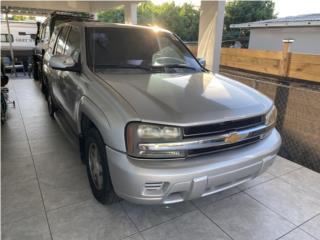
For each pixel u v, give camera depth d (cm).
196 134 186
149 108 188
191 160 188
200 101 207
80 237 204
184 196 192
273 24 933
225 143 197
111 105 198
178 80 252
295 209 250
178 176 178
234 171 199
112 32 299
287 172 318
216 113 194
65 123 395
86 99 234
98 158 227
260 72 501
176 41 339
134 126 179
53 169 300
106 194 222
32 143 368
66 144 367
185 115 185
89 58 268
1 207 234
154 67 282
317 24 798
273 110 242
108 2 931
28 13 1137
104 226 217
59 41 391
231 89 247
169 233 213
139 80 240
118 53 282
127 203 245
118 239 204
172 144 181
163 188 182
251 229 222
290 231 222
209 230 219
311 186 290
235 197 265
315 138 374
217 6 439
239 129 205
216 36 454
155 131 179
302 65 423
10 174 287
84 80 253
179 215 235
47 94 516
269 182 295
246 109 211
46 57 486
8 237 201
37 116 491
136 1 795
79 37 296
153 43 308
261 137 227
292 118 402
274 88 424
